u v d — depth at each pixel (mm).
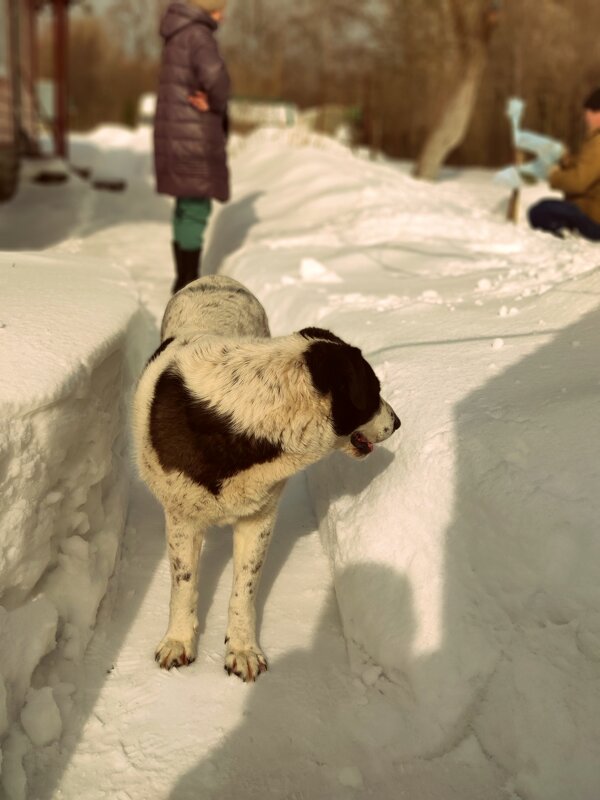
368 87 22406
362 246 6633
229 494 2643
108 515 3281
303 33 24297
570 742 2127
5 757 2211
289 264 6145
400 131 21719
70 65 38938
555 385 2918
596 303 3533
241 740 2430
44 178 14578
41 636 2447
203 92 6410
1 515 2311
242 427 2566
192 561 2803
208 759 2357
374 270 5809
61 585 2754
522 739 2211
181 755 2367
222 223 9555
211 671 2732
